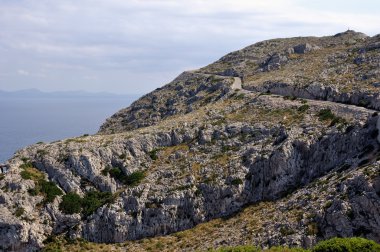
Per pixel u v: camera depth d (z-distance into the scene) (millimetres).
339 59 122438
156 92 161875
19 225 78750
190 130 97938
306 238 58719
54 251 76375
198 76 158375
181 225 79688
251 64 156375
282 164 79000
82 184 88375
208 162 87750
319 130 82062
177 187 83250
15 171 88000
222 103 111562
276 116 93562
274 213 69500
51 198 84000
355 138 74812
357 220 58188
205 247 67500
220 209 79562
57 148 94688
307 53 141250
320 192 66938
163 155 93688
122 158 92500
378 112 76812
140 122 138875
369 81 96688
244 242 63688
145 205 81812
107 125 153250
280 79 114188
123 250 76188
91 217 82062
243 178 81312
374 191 58812
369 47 121125
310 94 100250
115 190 88188
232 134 93250
